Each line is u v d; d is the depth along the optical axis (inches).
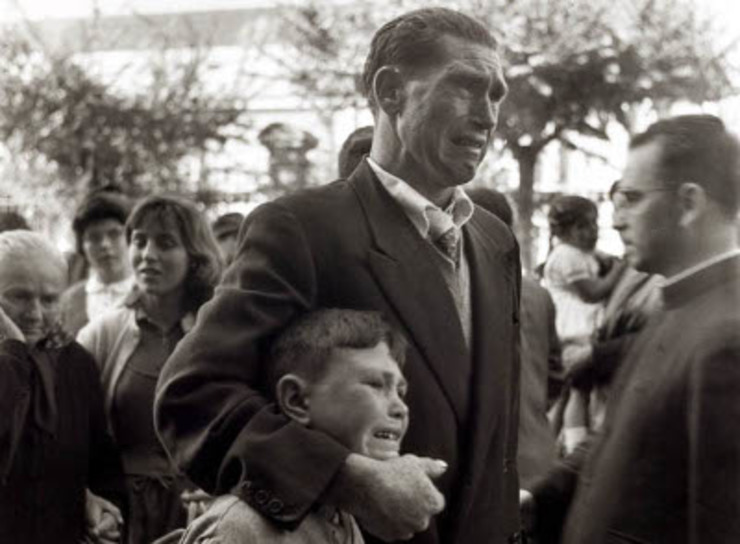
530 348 157.2
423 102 94.0
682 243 92.5
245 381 90.6
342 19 378.6
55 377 140.0
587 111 283.9
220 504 86.9
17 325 141.3
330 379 87.5
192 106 402.6
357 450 87.4
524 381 155.6
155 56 411.8
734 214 92.5
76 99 390.6
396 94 96.0
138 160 394.6
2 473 135.2
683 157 92.1
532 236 310.0
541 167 311.6
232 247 211.6
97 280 203.6
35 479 137.3
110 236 201.6
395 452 88.1
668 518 87.4
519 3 289.4
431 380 93.3
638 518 88.6
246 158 414.3
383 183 96.9
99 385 145.3
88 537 143.6
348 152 127.6
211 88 419.2
